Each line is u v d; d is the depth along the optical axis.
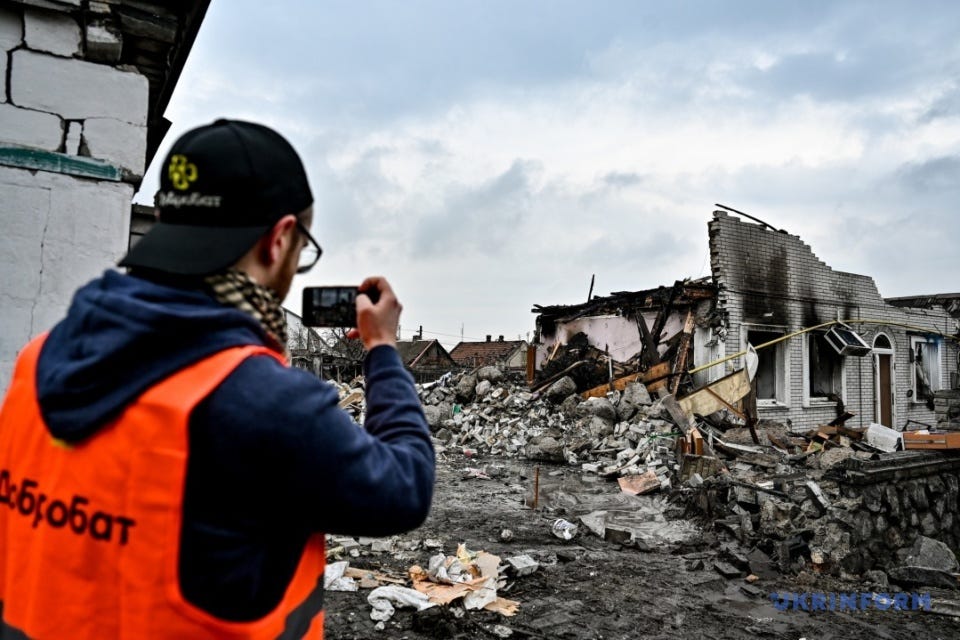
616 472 9.50
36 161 3.03
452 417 14.02
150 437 0.68
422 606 4.05
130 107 3.26
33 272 3.01
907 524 6.03
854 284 15.95
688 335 13.38
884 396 16.52
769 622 4.36
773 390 14.35
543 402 13.94
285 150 0.92
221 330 0.77
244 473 0.71
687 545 5.97
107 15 3.18
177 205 0.85
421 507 0.87
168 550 0.67
